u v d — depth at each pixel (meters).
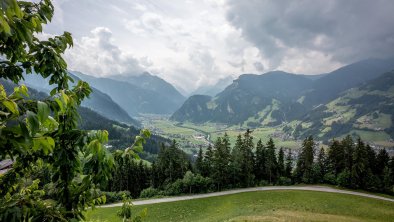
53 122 2.53
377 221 46.47
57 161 2.95
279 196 66.25
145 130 3.90
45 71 3.52
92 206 3.60
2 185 3.46
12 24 2.50
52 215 2.85
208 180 78.50
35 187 3.67
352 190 81.62
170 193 77.88
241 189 80.44
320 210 53.91
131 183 82.25
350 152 87.00
